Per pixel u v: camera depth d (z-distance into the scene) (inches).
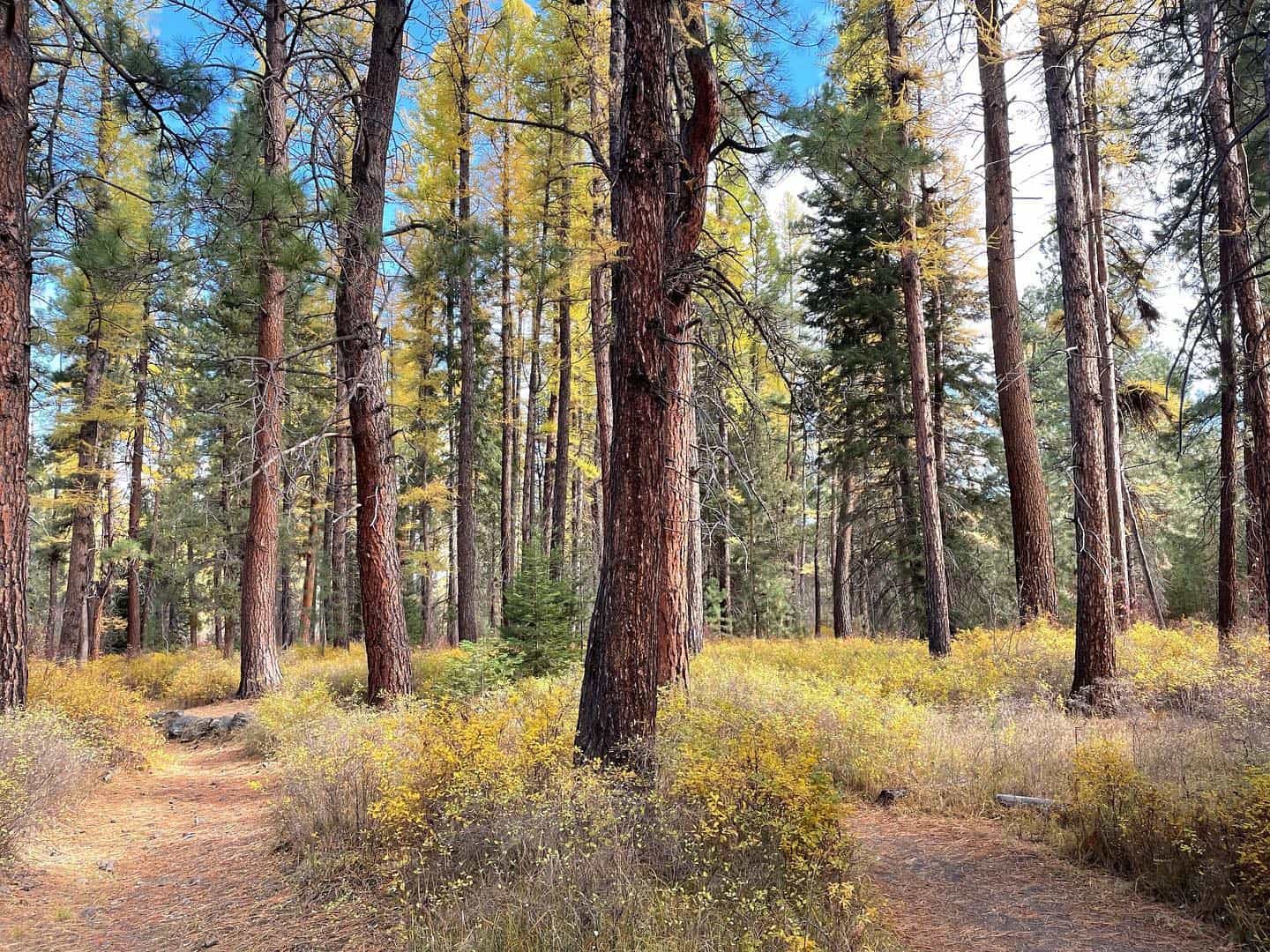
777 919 140.6
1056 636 456.1
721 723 244.8
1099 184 551.5
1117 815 193.6
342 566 911.0
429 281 444.1
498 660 424.5
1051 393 948.6
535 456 1176.2
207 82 333.7
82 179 381.4
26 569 300.2
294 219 321.4
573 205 585.3
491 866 166.7
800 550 1413.6
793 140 280.8
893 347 709.9
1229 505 461.1
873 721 281.0
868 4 463.5
